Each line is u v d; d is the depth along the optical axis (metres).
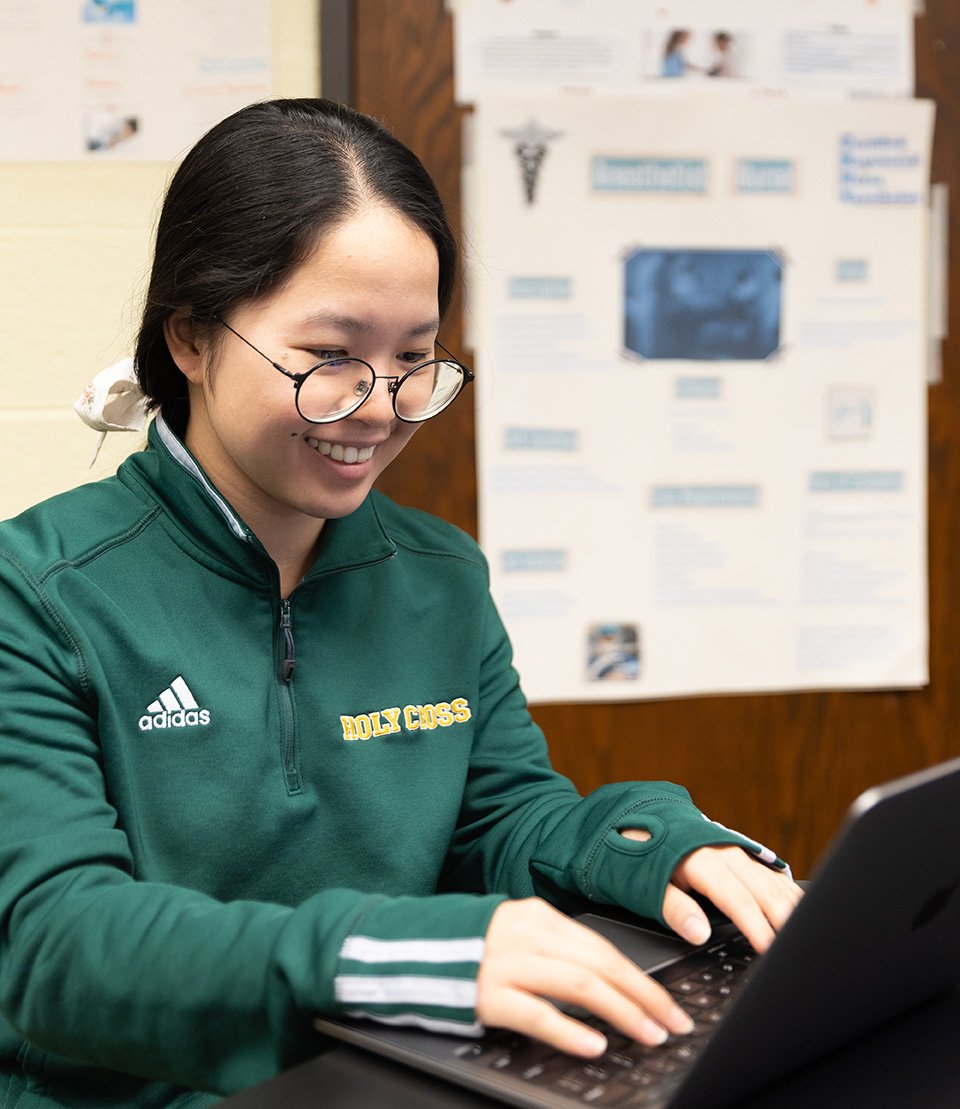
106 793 0.82
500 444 1.76
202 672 0.87
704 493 1.82
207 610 0.89
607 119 1.73
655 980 0.68
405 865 0.92
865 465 1.85
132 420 0.98
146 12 1.59
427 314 0.82
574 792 0.99
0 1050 0.82
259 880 0.87
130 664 0.84
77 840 0.73
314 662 0.92
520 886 0.90
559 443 1.78
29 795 0.75
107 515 0.90
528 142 1.72
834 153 1.79
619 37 1.72
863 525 1.86
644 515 1.81
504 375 1.75
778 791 1.88
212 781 0.86
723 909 0.73
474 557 1.07
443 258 0.88
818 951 0.51
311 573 0.92
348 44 1.63
